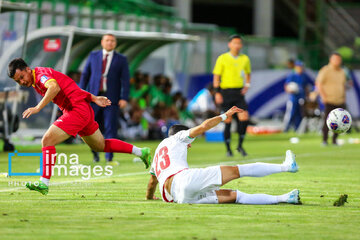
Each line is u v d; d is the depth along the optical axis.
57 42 46.91
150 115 64.62
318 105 79.94
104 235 16.09
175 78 82.75
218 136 63.41
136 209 20.05
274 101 88.06
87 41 53.12
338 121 27.16
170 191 20.58
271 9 120.25
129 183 27.27
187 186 20.05
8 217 18.55
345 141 62.41
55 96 23.20
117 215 18.98
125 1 74.88
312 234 16.42
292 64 86.94
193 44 87.75
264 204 20.94
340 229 17.09
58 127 22.98
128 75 36.12
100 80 35.53
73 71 52.81
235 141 62.69
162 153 20.81
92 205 20.91
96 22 68.62
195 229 16.95
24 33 44.66
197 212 19.45
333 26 119.19
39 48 47.03
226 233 16.45
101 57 35.56
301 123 79.19
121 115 59.50
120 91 36.09
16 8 44.12
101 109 35.81
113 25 71.19
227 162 38.22
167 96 68.19
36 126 47.72
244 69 42.16
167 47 81.50
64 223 17.67
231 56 42.00
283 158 41.22
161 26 80.19
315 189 25.95
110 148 24.80
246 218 18.59
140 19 75.31
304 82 74.94
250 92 87.62
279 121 88.06
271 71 88.06
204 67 89.94
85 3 67.25
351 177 30.53
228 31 93.75
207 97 78.50
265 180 28.97
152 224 17.61
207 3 134.25
